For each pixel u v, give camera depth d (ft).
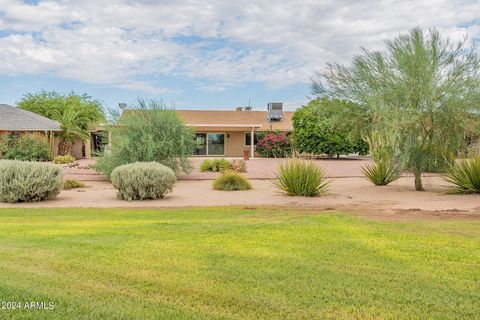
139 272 16.31
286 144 118.42
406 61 42.14
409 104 41.45
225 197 42.63
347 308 12.93
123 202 39.47
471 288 14.57
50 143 102.83
